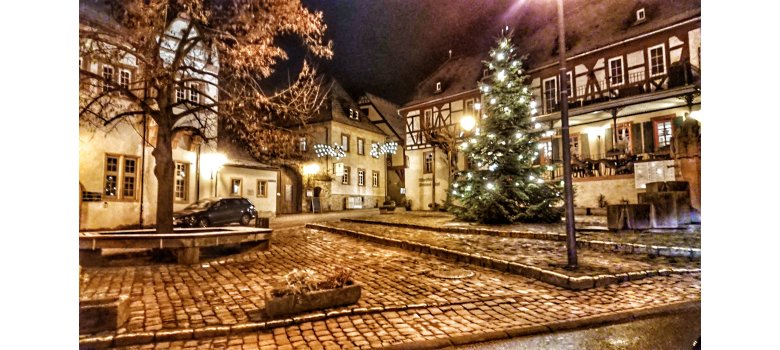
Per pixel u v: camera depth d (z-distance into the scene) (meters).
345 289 5.66
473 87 29.38
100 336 4.39
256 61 11.24
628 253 9.05
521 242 11.12
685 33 19.81
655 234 11.19
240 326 4.77
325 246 11.69
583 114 22.12
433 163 31.22
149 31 9.72
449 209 17.52
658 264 7.80
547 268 7.38
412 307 5.61
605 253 9.13
